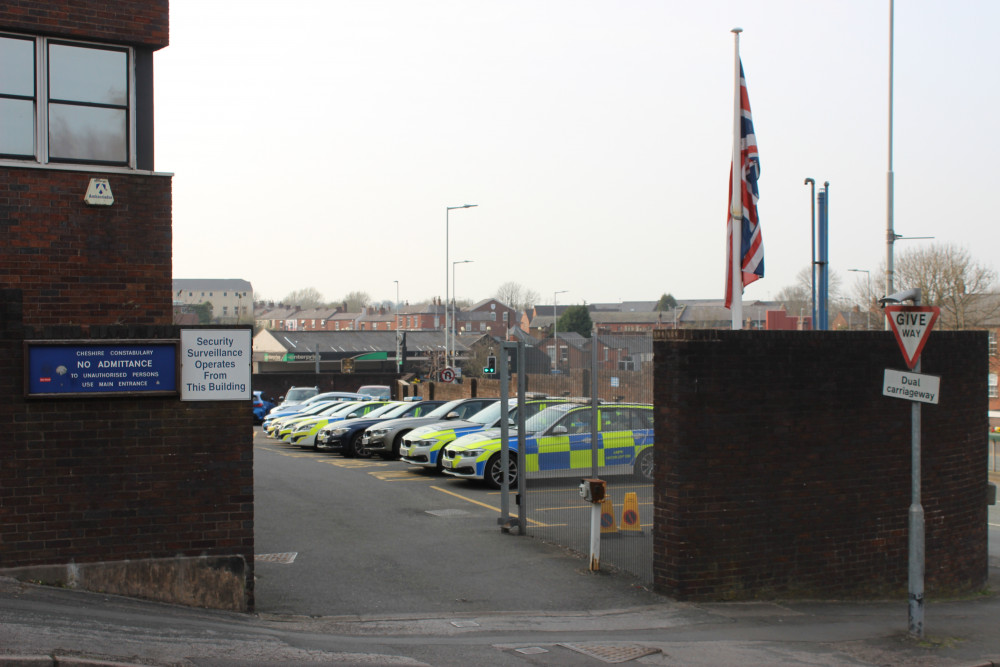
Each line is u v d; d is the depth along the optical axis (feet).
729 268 36.73
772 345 32.17
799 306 288.51
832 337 33.45
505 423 41.32
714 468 31.04
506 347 41.52
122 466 26.55
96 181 27.58
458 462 53.98
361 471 63.41
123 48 28.71
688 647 25.30
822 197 44.09
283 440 91.04
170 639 22.85
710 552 30.96
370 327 466.29
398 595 30.91
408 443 61.16
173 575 26.89
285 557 36.09
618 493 35.42
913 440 27.99
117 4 28.45
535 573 34.06
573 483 38.86
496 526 42.50
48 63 27.84
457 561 35.70
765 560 31.89
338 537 39.96
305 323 496.23
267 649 22.90
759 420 31.83
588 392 38.55
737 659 24.21
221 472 27.45
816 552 32.96
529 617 28.63
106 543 26.37
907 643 26.81
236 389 27.53
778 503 32.17
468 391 127.85
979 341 39.86
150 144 28.86
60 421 25.96
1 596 24.34
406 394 148.66
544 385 42.29
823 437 33.19
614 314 386.73
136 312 28.04
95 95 28.37
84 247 27.55
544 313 444.96
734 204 36.04
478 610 29.35
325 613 28.43
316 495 51.62
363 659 22.59
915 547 27.55
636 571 33.73
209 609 27.14
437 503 48.96
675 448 30.71
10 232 26.78
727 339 31.27
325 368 256.73
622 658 23.88
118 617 24.30
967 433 39.01
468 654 23.82
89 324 27.50
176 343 26.99
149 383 26.73
